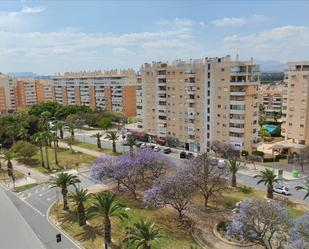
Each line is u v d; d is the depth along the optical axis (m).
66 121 139.75
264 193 59.72
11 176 75.00
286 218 35.66
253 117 84.00
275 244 37.53
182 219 48.53
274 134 116.44
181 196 46.84
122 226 46.75
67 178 54.06
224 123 86.31
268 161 81.69
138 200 56.81
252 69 82.19
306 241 30.72
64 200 54.31
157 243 40.91
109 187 65.25
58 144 109.94
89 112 152.62
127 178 60.34
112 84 169.50
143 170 60.09
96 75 180.12
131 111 167.88
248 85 81.31
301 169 74.81
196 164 55.94
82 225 47.75
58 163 85.19
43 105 162.75
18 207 56.28
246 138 84.00
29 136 106.94
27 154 86.94
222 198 57.16
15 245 41.94
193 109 93.75
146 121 111.00
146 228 36.97
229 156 80.94
